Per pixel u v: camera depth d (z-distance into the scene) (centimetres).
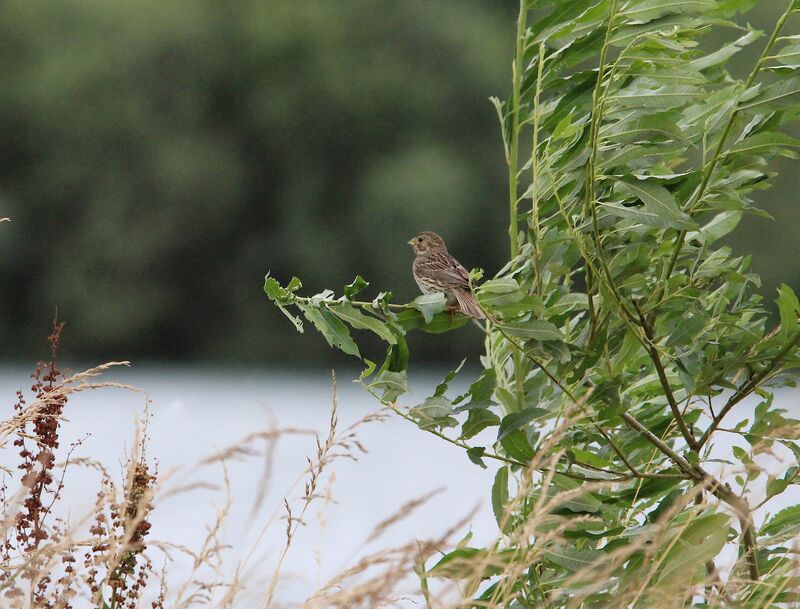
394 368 977
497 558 704
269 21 7875
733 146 945
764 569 938
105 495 709
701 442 977
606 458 1035
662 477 958
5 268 7694
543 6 1043
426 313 973
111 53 7988
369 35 7988
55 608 698
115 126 7881
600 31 1018
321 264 7731
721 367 968
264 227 7925
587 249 977
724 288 1001
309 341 7381
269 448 693
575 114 1037
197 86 7956
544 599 884
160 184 7781
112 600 739
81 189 7825
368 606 653
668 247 1020
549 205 1011
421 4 7925
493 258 7481
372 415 741
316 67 7938
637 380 1083
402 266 7531
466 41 7869
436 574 771
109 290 7694
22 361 7575
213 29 8006
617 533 920
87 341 7700
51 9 8038
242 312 7706
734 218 991
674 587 766
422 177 7425
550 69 1040
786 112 955
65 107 7844
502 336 1045
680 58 1037
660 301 980
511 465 998
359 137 7894
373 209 7600
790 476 930
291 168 7894
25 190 7812
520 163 7300
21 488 730
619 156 954
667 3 948
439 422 945
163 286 7775
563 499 709
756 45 5428
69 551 731
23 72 7912
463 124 7831
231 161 7906
